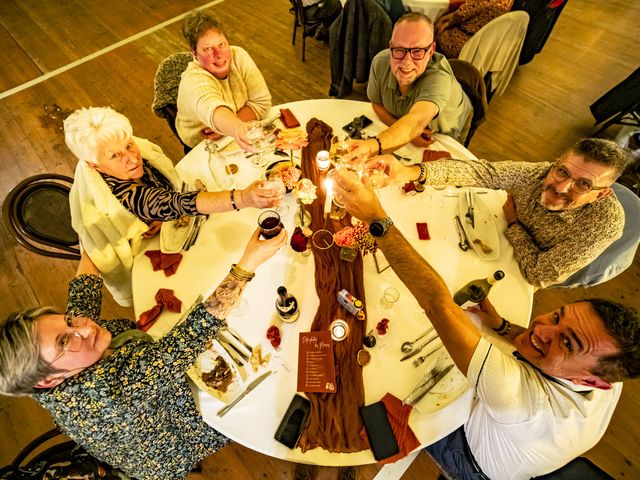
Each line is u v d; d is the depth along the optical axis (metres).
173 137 3.45
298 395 1.37
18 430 2.21
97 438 1.23
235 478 2.04
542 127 3.39
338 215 1.79
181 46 4.23
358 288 1.58
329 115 2.21
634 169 2.85
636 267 2.64
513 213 1.75
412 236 1.72
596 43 4.05
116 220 1.66
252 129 1.93
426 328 1.50
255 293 1.59
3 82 3.98
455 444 1.55
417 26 1.82
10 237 2.90
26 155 3.38
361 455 1.29
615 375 1.06
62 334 1.10
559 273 1.53
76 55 4.20
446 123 2.16
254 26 4.38
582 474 1.27
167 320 1.55
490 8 2.87
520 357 1.35
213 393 1.38
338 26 2.99
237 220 1.81
